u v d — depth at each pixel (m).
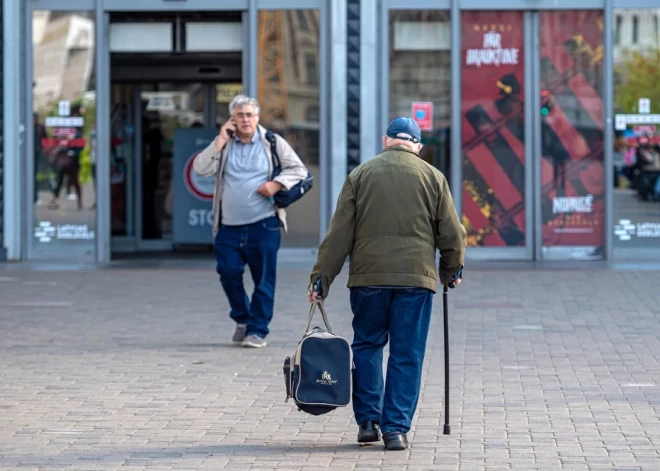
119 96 30.50
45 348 16.44
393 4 26.41
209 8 26.52
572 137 26.66
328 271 10.77
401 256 10.61
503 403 12.84
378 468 10.09
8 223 26.59
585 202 26.72
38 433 11.55
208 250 30.53
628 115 26.55
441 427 11.72
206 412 12.53
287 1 26.36
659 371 14.54
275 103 26.52
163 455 10.64
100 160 26.69
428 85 26.55
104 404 12.93
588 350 16.02
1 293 21.84
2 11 26.31
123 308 20.12
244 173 16.09
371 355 10.94
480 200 26.75
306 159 26.52
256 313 16.44
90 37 26.69
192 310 19.91
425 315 10.77
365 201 10.72
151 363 15.34
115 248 30.67
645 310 19.36
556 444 10.91
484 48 26.64
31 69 26.61
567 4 26.45
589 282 22.72
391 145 10.99
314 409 10.54
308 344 10.53
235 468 10.15
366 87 26.12
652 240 26.66
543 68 26.62
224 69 29.92
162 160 30.66
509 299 20.73
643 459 10.28
